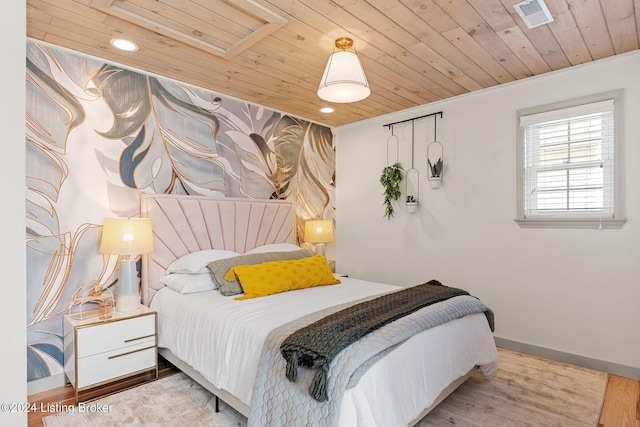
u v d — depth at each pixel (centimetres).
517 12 211
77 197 259
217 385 201
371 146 429
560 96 292
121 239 249
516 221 313
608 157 274
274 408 159
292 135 416
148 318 256
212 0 201
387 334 171
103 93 273
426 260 377
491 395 235
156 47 253
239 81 317
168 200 297
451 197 358
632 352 261
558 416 210
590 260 279
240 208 349
